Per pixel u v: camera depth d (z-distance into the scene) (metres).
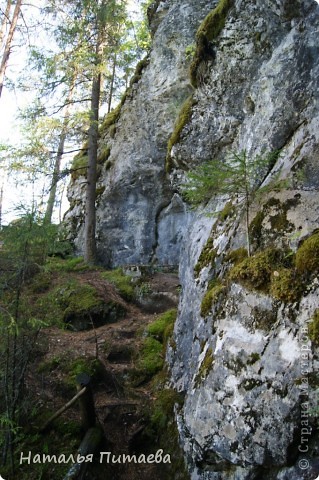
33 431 4.52
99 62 9.91
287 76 4.89
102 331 6.67
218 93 6.07
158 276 8.73
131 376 5.69
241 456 3.24
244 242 4.38
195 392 3.87
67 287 7.44
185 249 6.06
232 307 3.85
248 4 5.47
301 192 4.04
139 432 4.76
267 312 3.51
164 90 10.16
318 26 4.69
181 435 4.06
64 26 10.01
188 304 5.26
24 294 4.72
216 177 4.62
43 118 8.95
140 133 10.59
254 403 3.25
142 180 10.27
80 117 9.27
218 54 5.95
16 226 4.50
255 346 3.44
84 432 4.59
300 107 4.66
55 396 5.04
